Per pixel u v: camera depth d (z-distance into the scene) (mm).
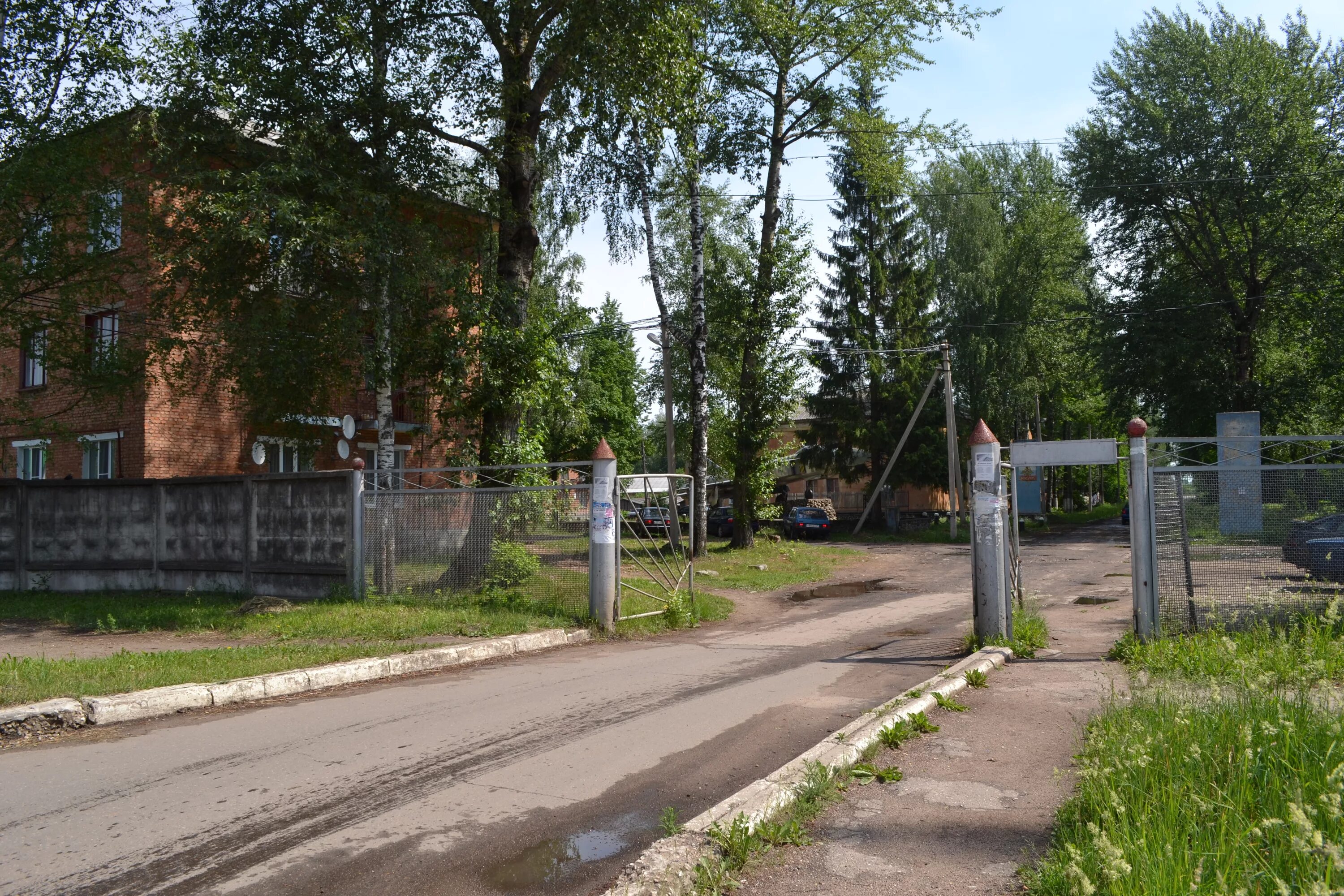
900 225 39688
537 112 15414
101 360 15602
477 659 9562
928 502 51344
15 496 15336
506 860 4055
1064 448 9914
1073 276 42344
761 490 26297
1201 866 2842
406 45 14273
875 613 14234
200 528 14320
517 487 12031
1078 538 34062
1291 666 5980
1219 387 33156
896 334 39719
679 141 19734
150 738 6227
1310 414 33531
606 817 4609
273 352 13219
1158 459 9031
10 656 8484
